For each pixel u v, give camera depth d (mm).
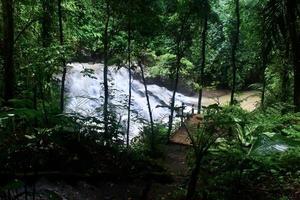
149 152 9477
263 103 13086
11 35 8719
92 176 6797
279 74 12852
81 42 13750
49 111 7434
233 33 15148
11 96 8617
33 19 10227
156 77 22359
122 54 11359
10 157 5828
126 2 9867
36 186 5859
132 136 12484
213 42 16984
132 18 10055
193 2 11656
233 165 6371
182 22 11945
